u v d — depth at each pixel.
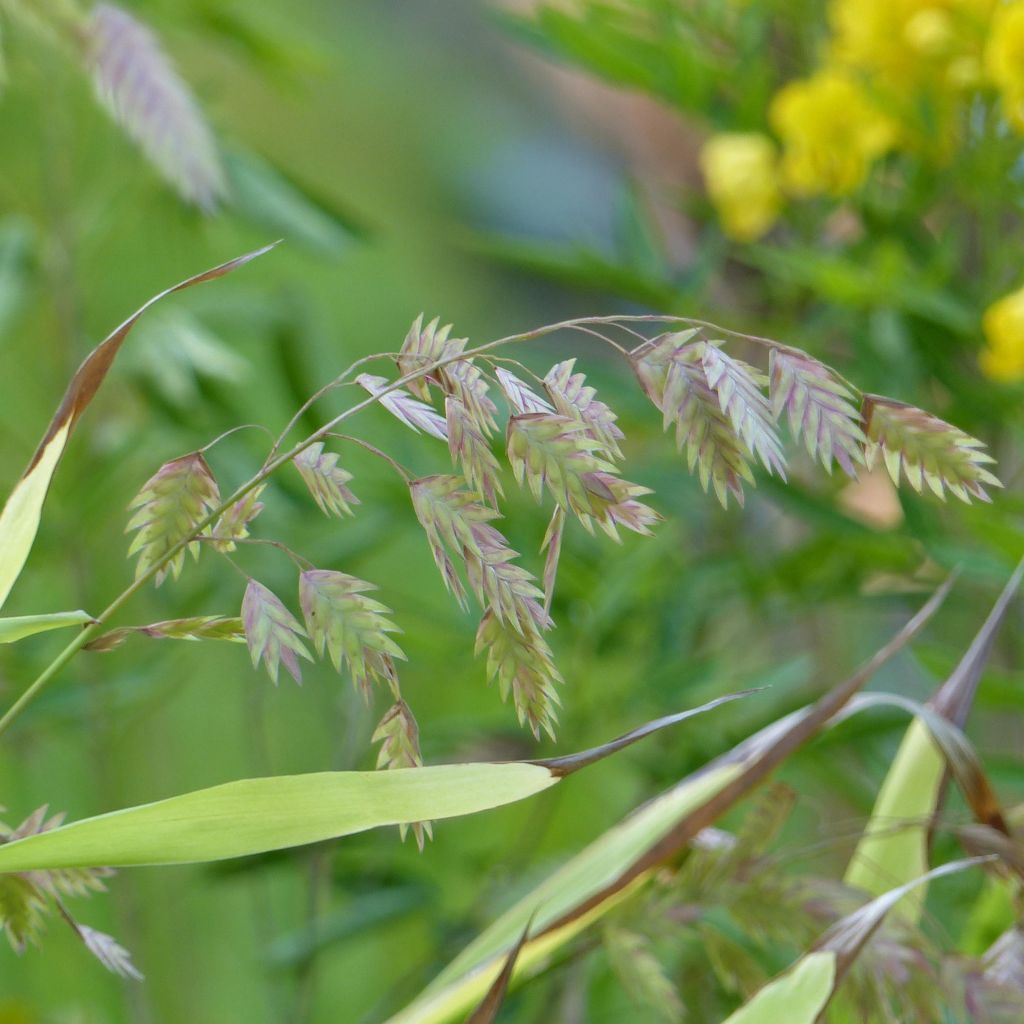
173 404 2.19
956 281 1.82
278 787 1.02
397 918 2.05
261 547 2.05
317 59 2.37
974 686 1.13
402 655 1.00
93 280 2.39
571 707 2.02
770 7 1.93
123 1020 2.25
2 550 1.05
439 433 1.00
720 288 2.19
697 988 1.40
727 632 2.29
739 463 0.99
